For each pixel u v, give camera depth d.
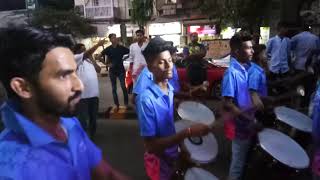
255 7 12.93
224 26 14.51
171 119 2.23
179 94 3.84
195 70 7.45
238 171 3.22
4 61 0.93
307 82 5.14
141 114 2.13
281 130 3.27
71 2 26.42
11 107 0.95
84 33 20.03
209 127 2.07
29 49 0.92
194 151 2.41
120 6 27.08
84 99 5.41
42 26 1.03
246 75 3.22
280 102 4.05
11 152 0.90
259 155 2.92
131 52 7.49
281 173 2.80
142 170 4.57
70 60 0.98
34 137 0.93
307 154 2.80
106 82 14.14
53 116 1.00
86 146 1.15
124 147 5.54
